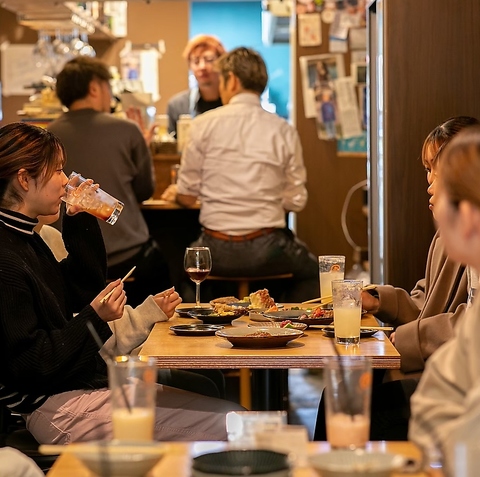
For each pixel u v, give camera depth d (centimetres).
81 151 431
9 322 228
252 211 443
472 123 279
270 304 307
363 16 566
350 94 569
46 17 624
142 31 824
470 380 135
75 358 235
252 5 932
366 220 573
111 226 434
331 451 127
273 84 973
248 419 138
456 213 142
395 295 301
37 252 263
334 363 138
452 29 371
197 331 258
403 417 265
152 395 143
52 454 226
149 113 535
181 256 509
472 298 259
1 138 250
